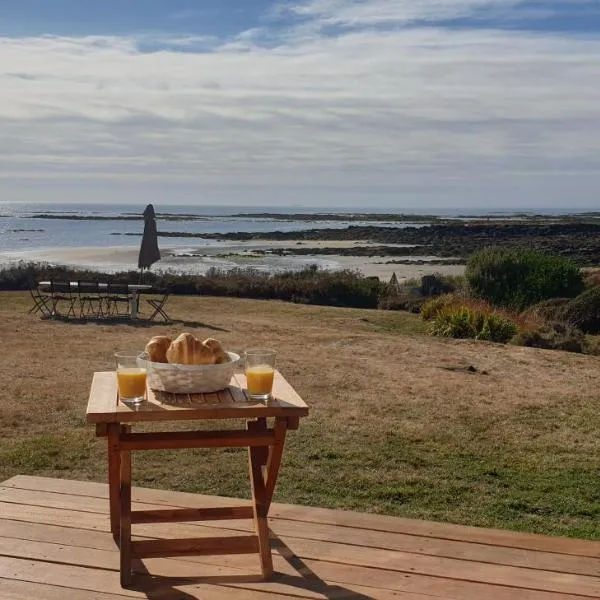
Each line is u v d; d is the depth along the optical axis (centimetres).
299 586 297
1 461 546
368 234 7338
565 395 845
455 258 4525
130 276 2147
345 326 1480
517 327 1399
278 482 517
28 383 820
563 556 333
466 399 807
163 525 360
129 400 286
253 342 1179
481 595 294
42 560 311
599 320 1544
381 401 784
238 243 6084
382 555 328
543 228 7981
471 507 479
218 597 286
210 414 283
